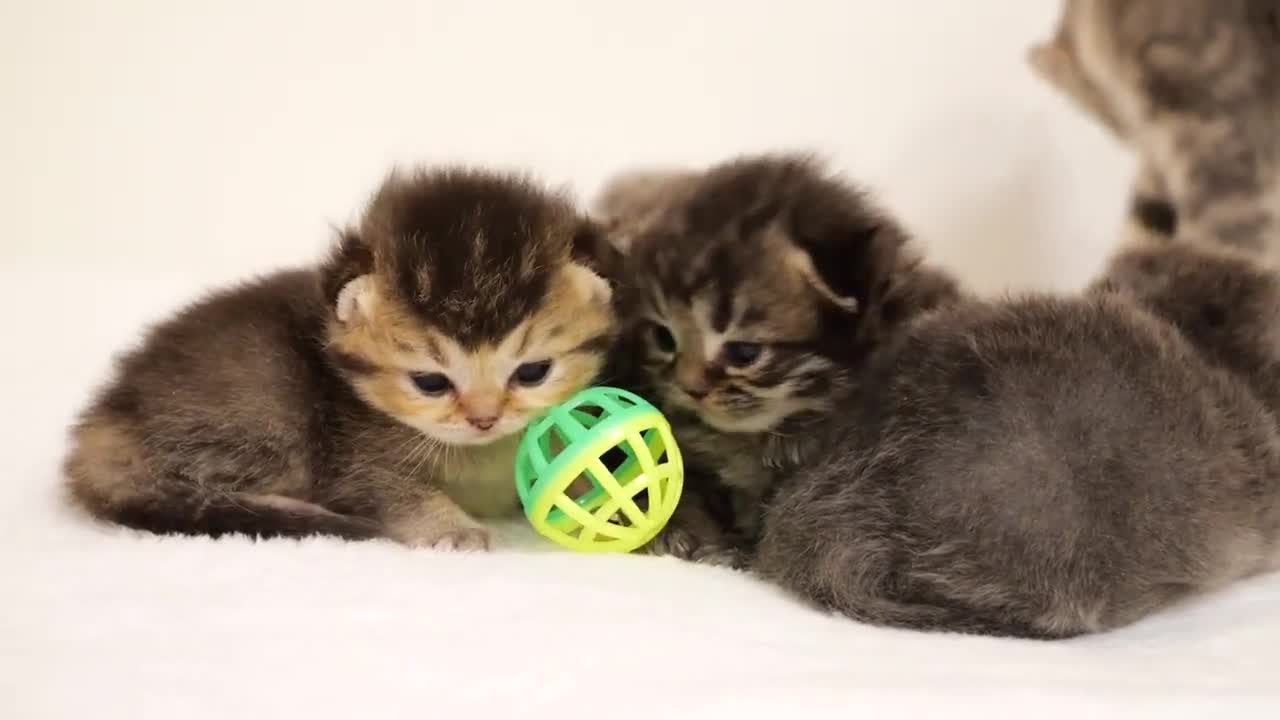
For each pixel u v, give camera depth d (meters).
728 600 0.34
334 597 0.32
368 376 0.40
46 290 0.59
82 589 0.32
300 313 0.42
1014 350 0.35
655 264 0.41
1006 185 0.60
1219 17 0.46
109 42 0.61
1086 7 0.49
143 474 0.38
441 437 0.39
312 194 0.62
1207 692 0.29
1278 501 0.35
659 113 0.62
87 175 0.62
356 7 0.61
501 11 0.61
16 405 0.48
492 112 0.62
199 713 0.27
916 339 0.37
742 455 0.41
